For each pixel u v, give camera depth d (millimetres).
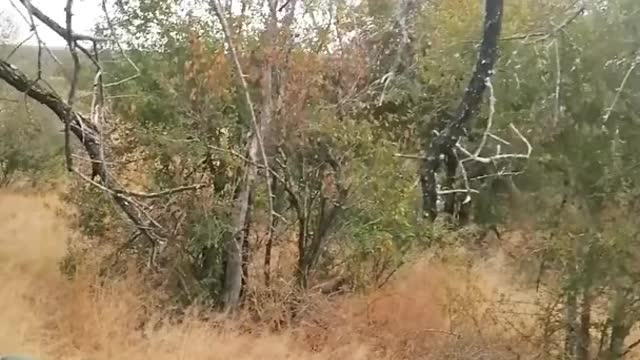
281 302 8914
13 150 18203
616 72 7684
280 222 9477
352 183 8898
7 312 8016
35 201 16609
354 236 9266
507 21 9125
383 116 9516
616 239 7270
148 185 9297
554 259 7875
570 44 7926
